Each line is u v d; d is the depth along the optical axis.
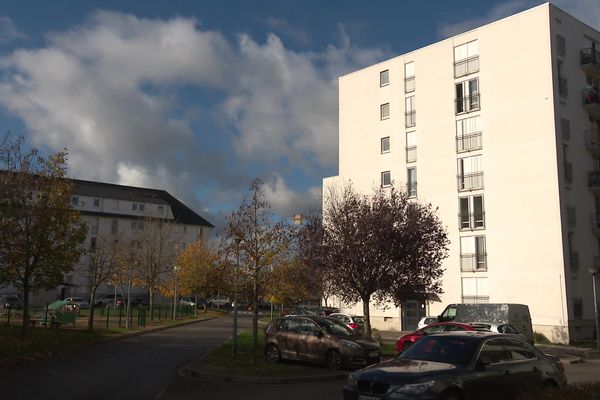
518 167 33.78
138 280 46.06
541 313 31.75
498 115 35.12
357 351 15.27
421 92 39.75
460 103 37.38
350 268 21.28
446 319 26.66
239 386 12.95
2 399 10.42
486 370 8.67
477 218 35.50
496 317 24.39
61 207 21.23
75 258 21.89
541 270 32.03
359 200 28.14
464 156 36.66
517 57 34.59
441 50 38.84
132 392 11.69
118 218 75.38
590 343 29.95
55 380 12.87
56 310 34.72
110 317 41.75
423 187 38.72
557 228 31.66
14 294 61.66
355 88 44.31
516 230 33.41
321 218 23.19
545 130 32.78
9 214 19.84
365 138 43.03
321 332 16.00
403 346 20.41
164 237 50.88
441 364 8.64
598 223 34.22
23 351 17.12
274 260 16.45
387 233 21.06
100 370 14.84
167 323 37.12
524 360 9.40
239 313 60.03
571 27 35.03
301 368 15.41
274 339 16.98
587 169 34.38
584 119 34.81
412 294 21.91
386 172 41.31
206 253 48.31
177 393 11.74
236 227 15.91
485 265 34.56
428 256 21.75
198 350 20.61
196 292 48.34
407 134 40.34
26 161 20.73
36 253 20.62
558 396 7.20
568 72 34.22
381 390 8.16
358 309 40.91
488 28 36.25
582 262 32.59
